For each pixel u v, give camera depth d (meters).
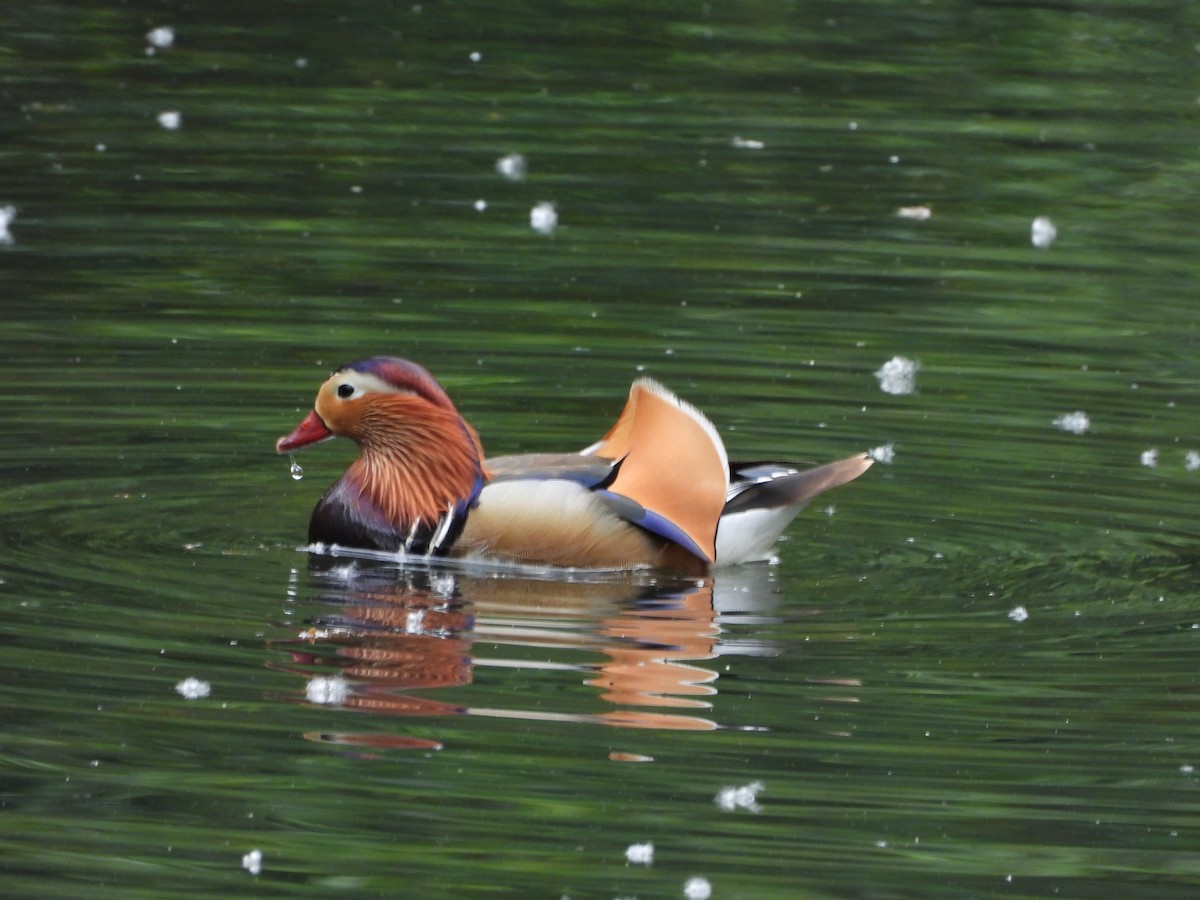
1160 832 8.70
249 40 26.91
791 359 16.20
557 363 15.96
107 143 22.12
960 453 14.24
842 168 22.12
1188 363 16.45
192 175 21.11
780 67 26.31
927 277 18.58
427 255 18.77
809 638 10.91
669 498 12.20
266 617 10.97
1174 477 13.80
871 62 26.61
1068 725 9.77
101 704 9.69
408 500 12.23
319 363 15.84
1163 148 23.17
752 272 18.52
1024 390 15.66
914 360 16.30
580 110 24.08
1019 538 12.65
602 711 9.77
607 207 20.44
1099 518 13.02
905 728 9.67
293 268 18.28
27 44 26.12
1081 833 8.72
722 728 9.62
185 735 9.40
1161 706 9.98
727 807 8.84
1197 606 11.45
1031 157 22.72
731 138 23.14
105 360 15.73
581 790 8.94
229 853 8.43
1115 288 18.47
